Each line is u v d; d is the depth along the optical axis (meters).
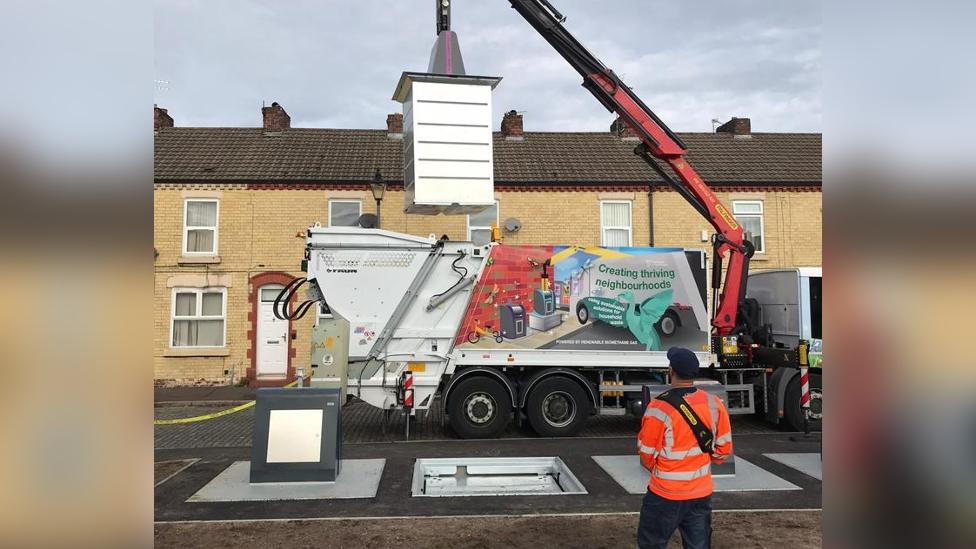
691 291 10.09
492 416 9.54
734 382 10.48
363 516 5.78
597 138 19.03
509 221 15.57
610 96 9.89
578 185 16.03
